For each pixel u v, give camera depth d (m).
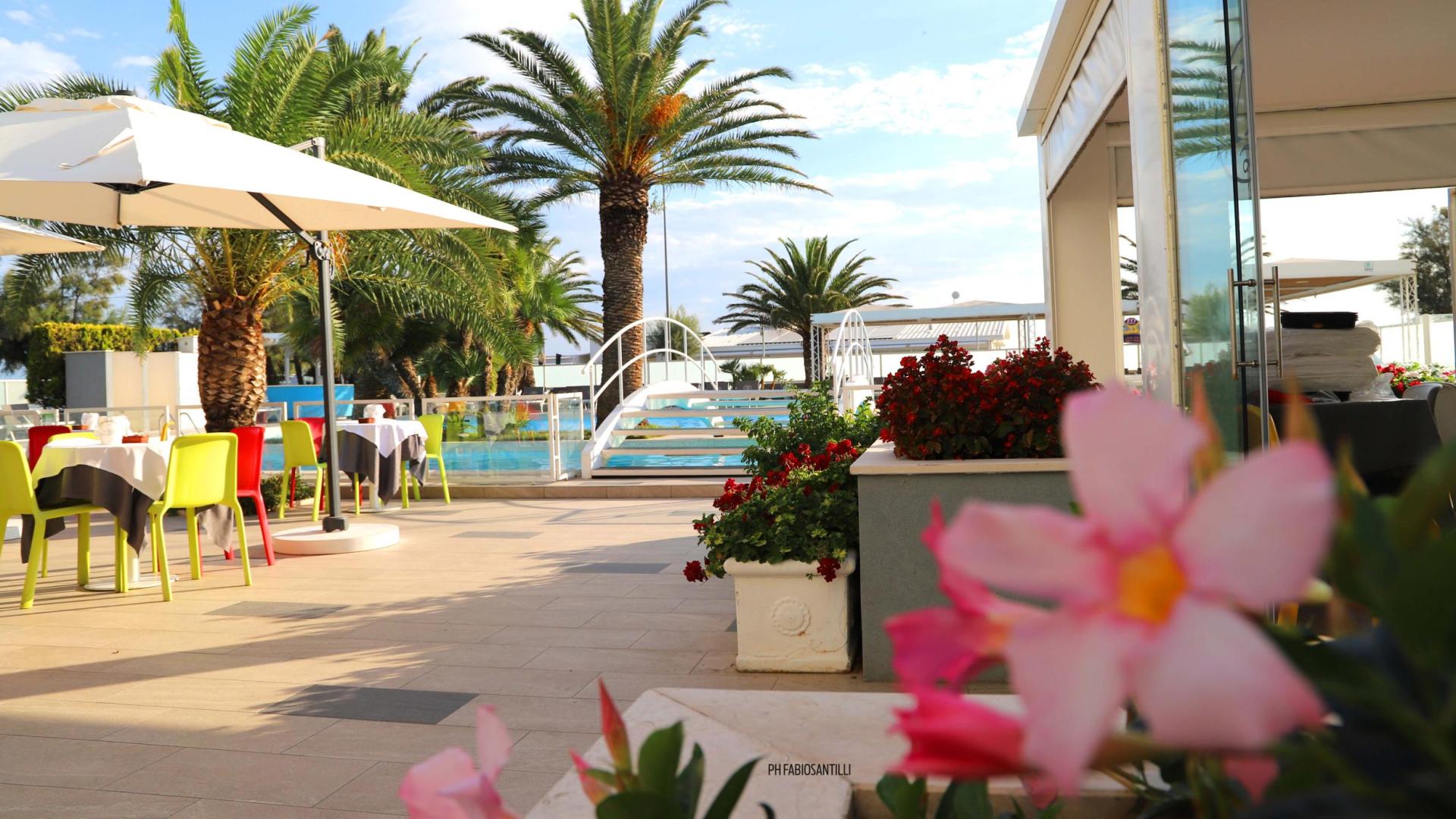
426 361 27.27
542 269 27.42
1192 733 0.21
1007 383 4.02
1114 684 0.22
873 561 4.05
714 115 16.56
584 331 33.25
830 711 1.61
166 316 30.66
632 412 13.87
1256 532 0.22
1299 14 5.43
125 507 6.30
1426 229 12.83
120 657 4.89
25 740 3.70
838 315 21.05
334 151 10.77
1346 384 3.82
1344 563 0.29
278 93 10.68
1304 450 0.23
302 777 3.30
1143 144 4.39
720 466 12.28
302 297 20.42
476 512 10.48
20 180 5.41
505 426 12.06
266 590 6.51
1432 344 10.85
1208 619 0.22
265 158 6.55
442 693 4.18
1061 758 0.22
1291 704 0.21
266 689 4.30
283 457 10.90
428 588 6.44
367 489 12.05
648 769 0.45
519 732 3.67
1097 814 1.11
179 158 5.84
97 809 3.06
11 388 25.75
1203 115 3.55
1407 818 0.26
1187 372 3.85
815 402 6.02
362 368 28.92
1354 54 6.13
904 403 4.09
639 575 6.62
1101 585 0.24
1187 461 0.24
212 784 3.25
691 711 1.63
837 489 4.58
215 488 6.64
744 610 4.33
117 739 3.70
